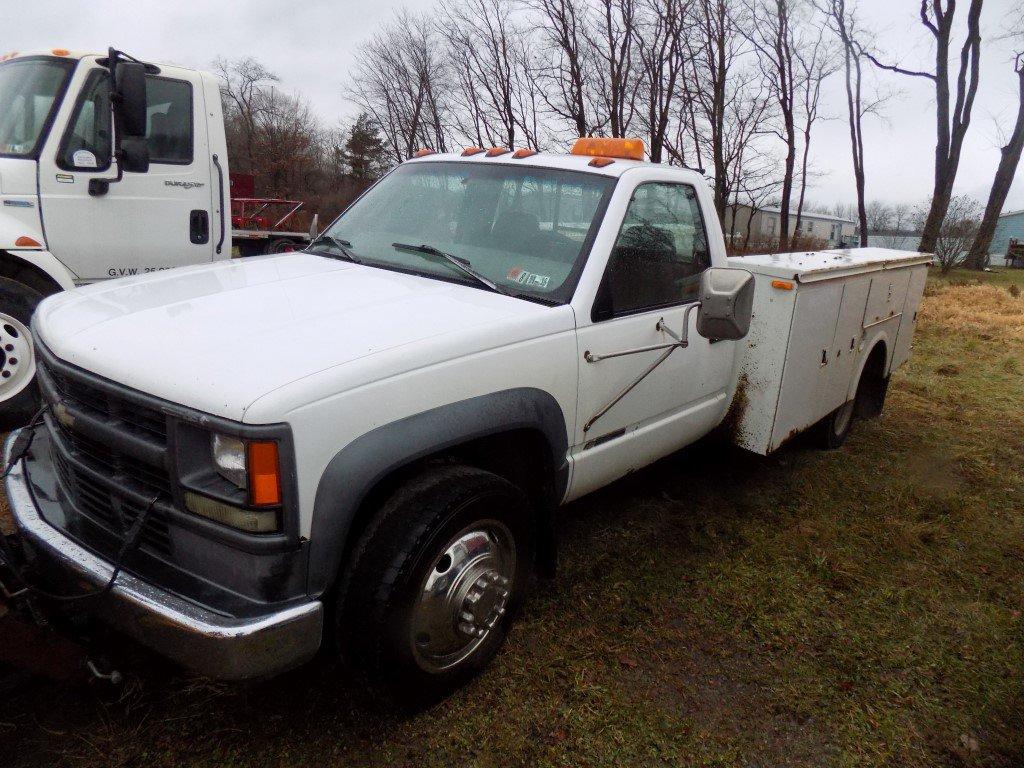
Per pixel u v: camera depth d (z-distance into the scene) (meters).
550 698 2.71
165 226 5.73
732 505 4.50
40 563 2.33
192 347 2.22
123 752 2.34
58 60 5.19
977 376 8.53
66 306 2.72
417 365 2.30
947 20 27.05
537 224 3.23
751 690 2.87
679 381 3.59
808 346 4.21
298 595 2.09
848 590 3.65
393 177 3.91
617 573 3.60
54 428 2.59
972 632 3.37
